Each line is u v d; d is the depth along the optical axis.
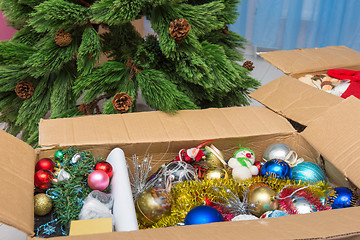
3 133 0.82
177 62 1.19
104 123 0.98
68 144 0.90
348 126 0.89
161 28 1.12
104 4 1.05
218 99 1.38
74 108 1.27
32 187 0.75
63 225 0.80
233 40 1.50
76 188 0.82
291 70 1.31
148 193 0.85
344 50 1.51
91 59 1.14
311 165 0.94
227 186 0.89
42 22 1.09
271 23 2.42
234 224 0.62
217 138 0.97
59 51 1.14
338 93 1.27
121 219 0.75
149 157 0.98
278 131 1.00
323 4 2.30
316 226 0.60
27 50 1.20
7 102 1.28
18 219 0.64
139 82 1.12
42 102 1.28
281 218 0.64
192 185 0.89
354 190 0.90
